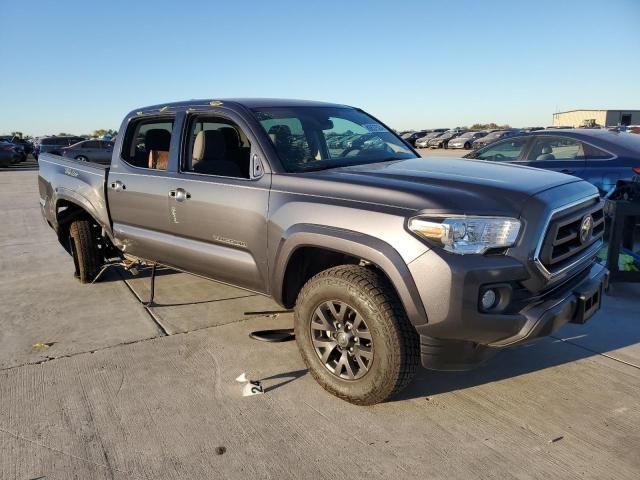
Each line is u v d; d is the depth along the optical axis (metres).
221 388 3.50
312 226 3.24
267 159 3.69
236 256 3.89
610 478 2.58
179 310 4.99
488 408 3.21
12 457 2.80
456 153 36.34
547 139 7.50
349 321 3.21
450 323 2.79
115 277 6.14
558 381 3.53
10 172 28.17
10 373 3.74
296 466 2.71
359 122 4.65
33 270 6.60
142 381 3.60
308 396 3.38
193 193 4.12
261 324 4.60
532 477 2.59
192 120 4.41
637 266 5.23
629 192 5.48
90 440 2.94
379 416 3.14
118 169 5.00
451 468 2.67
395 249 2.89
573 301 3.07
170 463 2.74
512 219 2.81
